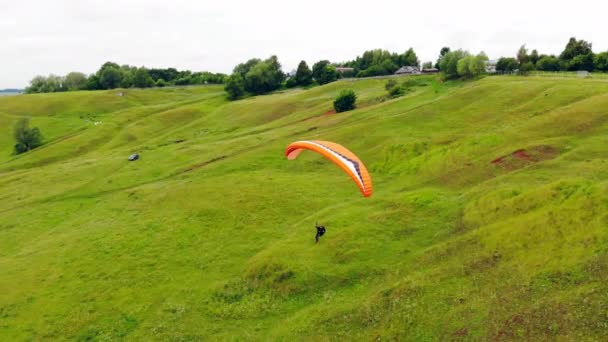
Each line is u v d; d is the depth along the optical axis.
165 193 51.00
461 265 24.06
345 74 186.75
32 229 48.16
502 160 40.47
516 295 20.14
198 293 29.12
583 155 36.88
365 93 106.94
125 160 72.31
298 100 110.94
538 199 27.70
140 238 39.28
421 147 51.53
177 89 184.38
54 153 94.62
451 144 48.31
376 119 69.06
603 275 19.28
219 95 157.75
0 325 28.75
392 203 36.69
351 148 58.84
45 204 56.25
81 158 85.50
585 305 17.98
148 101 159.62
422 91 89.06
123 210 48.69
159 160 69.38
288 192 45.53
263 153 61.19
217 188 49.09
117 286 31.58
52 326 27.91
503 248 24.19
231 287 28.94
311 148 29.89
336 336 21.70
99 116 136.25
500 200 30.06
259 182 49.59
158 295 29.69
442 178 41.59
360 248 29.81
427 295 22.34
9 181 70.50
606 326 16.72
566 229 23.42
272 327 24.27
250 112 108.75
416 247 28.89
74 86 194.62
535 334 17.58
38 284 33.62
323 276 27.61
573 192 26.59
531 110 55.72
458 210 32.09
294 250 31.34
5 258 40.84
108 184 60.62
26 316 29.47
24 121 102.12
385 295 23.47
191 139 88.69
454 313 20.41
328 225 34.53
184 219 42.28
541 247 23.02
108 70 190.00
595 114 45.38
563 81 66.25
